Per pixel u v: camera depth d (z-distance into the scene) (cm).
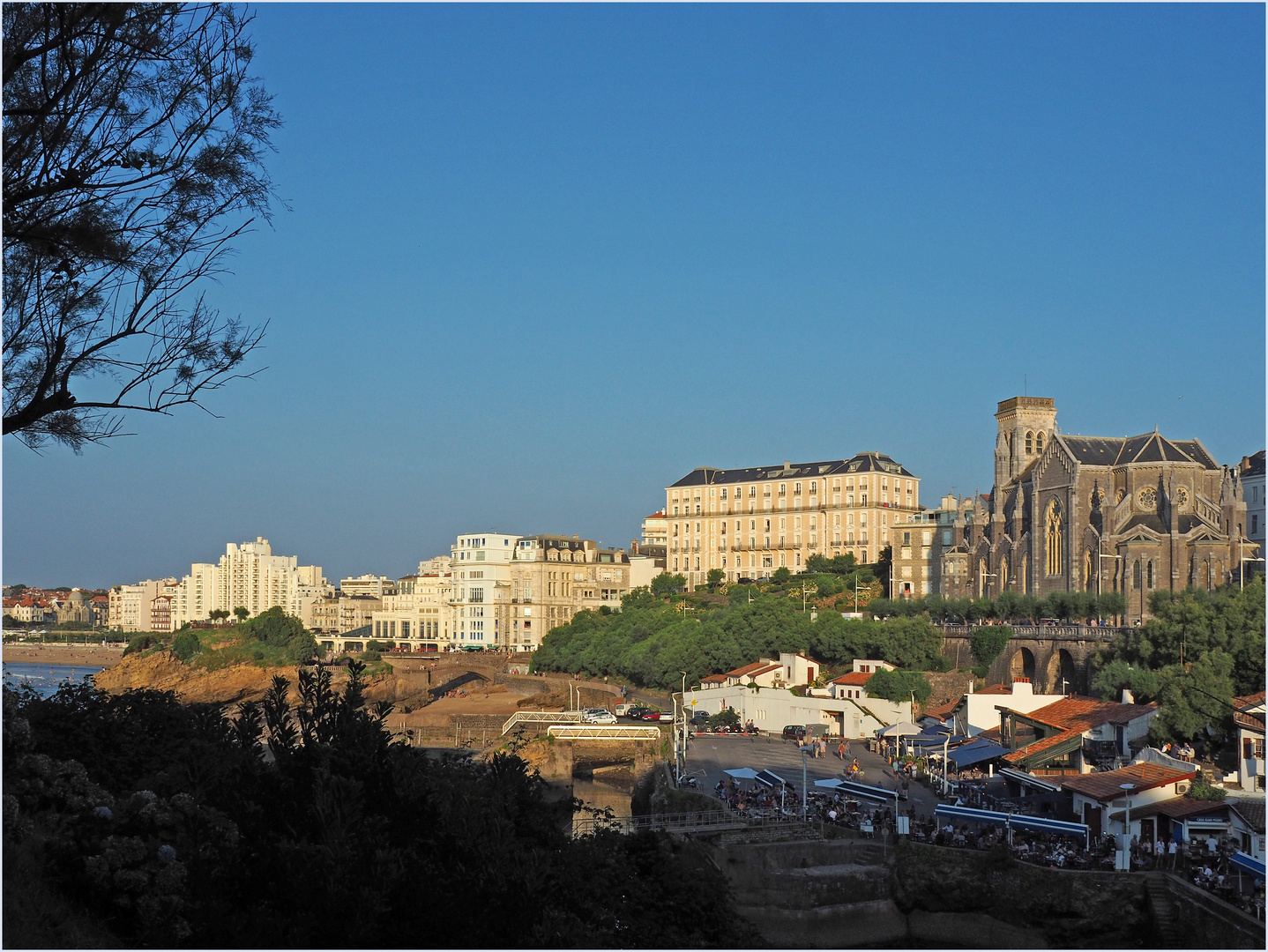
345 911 3016
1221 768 9269
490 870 3328
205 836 3450
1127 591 17275
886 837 8438
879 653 17288
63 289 3200
